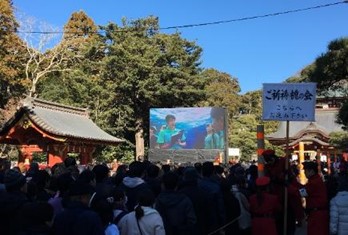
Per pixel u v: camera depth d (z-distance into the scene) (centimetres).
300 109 950
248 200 852
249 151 5028
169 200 613
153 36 3922
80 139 2117
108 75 3750
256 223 809
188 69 3881
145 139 4053
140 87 3591
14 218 505
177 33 3900
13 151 3547
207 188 708
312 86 950
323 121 4581
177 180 626
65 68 4388
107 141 2398
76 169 820
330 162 3291
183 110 3122
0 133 1986
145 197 563
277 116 959
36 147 2045
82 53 4266
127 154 3941
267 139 3825
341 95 1547
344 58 1355
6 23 3184
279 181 962
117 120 3788
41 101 2231
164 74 3684
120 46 3606
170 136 3128
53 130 1930
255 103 6988
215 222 696
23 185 541
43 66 4359
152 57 3659
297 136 3159
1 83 3353
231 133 5209
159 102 3800
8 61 3275
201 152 2972
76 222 455
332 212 768
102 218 521
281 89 959
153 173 787
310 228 884
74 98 4056
